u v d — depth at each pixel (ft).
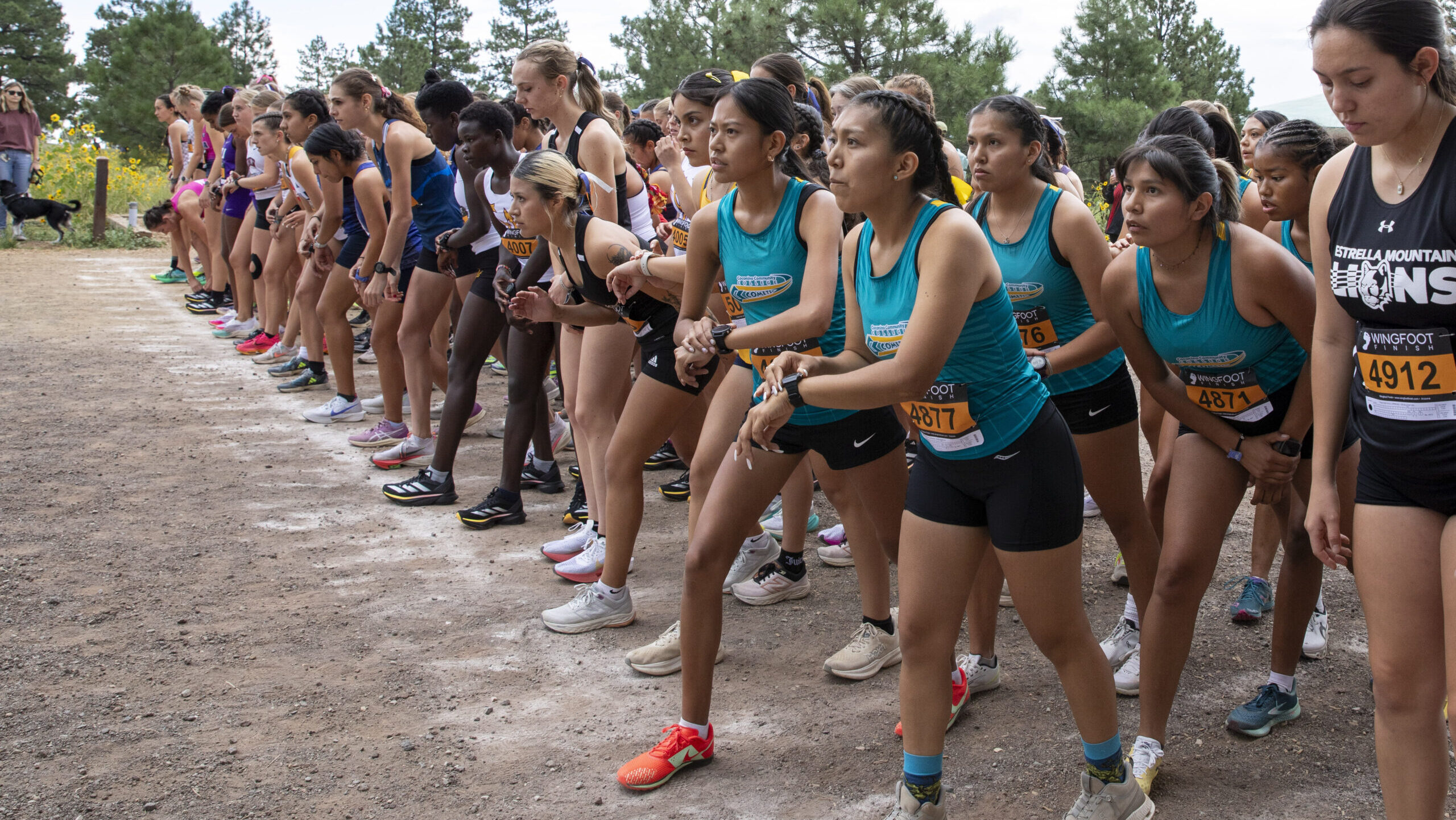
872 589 11.88
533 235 12.94
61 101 191.83
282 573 15.19
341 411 23.88
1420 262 6.75
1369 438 7.27
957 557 8.14
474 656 12.62
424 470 19.10
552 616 13.29
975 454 7.89
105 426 22.93
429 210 19.34
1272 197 11.33
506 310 14.66
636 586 14.87
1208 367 9.46
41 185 67.00
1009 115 10.65
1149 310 9.67
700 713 10.02
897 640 12.19
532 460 19.20
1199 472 9.58
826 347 10.42
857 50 83.05
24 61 190.90
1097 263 10.77
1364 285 7.09
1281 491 9.52
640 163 20.95
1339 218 7.33
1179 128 12.71
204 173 46.73
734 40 84.99
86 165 69.51
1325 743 10.31
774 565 14.51
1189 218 9.05
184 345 32.22
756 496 9.78
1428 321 6.84
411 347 19.97
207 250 39.75
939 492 8.20
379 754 10.37
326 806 9.47
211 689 11.66
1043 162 11.21
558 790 9.78
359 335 33.12
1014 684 11.71
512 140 16.43
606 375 14.46
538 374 17.02
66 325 34.65
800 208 9.80
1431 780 7.16
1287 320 9.10
